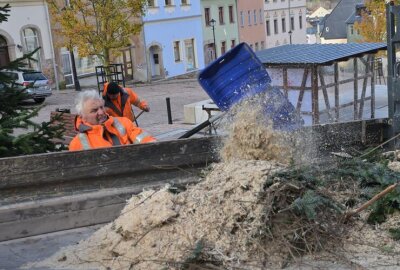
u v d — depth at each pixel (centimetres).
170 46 4994
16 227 435
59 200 446
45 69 3922
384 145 653
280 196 371
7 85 712
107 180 468
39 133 674
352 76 1266
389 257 359
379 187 430
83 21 3472
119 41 3391
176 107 2491
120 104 779
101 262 373
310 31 11812
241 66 575
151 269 350
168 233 367
